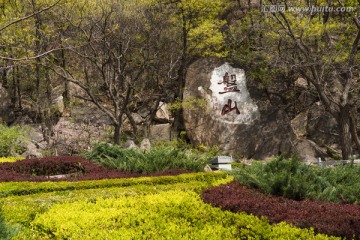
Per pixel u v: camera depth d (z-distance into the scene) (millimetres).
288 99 22578
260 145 20438
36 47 17922
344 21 18641
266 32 18141
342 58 16281
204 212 5801
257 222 5199
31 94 25031
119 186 9859
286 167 8062
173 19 20766
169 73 20797
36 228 5570
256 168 8375
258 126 20641
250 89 20969
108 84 20016
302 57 17469
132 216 5707
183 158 12891
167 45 21703
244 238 4871
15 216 6016
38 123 24219
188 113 21172
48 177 11742
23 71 24375
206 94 20984
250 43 20953
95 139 19750
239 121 20656
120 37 18922
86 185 9664
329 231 4836
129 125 23078
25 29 17172
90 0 18156
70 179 11195
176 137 21234
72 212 6000
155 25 20188
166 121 23359
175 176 10609
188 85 21312
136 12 19281
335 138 21484
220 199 6559
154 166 12250
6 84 25875
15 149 18328
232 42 20609
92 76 22844
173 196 7020
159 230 5047
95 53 18078
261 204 6098
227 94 20891
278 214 5566
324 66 17109
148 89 23281
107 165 13242
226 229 4984
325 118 21703
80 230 5191
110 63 20219
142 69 19891
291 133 20656
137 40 20375
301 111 22453
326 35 18312
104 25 17672
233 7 22844
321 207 6062
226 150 20328
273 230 4836
